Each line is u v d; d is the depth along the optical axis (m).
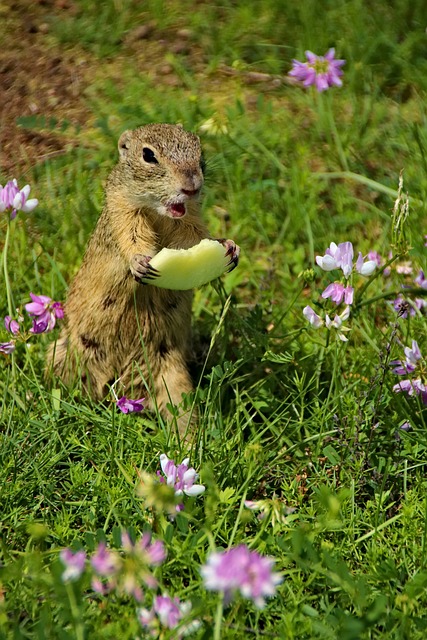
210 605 6.91
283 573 7.59
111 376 10.78
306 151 13.80
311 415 9.89
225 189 13.62
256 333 10.15
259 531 8.00
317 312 11.62
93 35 15.98
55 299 11.77
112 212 10.47
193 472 7.86
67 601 6.80
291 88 15.39
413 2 16.34
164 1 16.78
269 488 9.23
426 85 15.17
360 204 13.42
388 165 13.98
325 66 12.31
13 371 10.05
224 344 10.45
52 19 16.20
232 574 6.12
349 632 6.83
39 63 15.53
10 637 7.10
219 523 8.12
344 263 9.35
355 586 7.27
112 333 10.62
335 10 16.23
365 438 9.48
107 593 7.40
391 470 9.30
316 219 13.03
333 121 13.98
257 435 9.35
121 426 9.53
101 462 9.33
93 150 14.07
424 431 9.50
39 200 13.34
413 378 10.01
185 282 9.84
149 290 10.42
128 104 14.76
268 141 14.05
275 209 13.25
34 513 8.76
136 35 16.17
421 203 12.80
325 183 13.33
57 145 14.20
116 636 7.03
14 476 8.98
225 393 10.48
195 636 7.07
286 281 12.34
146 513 8.47
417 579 7.59
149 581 6.48
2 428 9.92
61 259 12.55
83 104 14.91
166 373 10.66
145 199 10.23
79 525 8.80
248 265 12.58
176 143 10.26
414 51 15.77
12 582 7.58
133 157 10.30
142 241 10.41
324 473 9.22
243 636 7.18
